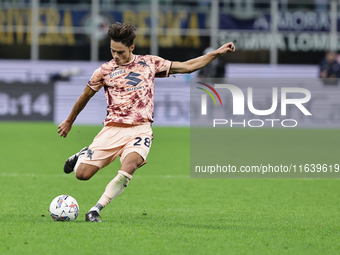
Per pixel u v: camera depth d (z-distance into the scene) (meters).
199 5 90.81
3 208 25.56
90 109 86.00
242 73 90.75
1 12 90.25
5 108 88.56
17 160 47.59
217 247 18.22
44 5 90.56
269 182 37.75
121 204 27.81
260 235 20.33
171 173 41.62
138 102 21.86
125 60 21.86
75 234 19.47
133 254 17.05
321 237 20.17
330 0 90.88
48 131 76.00
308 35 91.50
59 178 37.62
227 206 27.84
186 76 89.12
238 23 91.25
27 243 18.16
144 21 90.88
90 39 91.31
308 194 32.47
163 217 24.14
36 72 89.44
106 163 22.31
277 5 91.06
